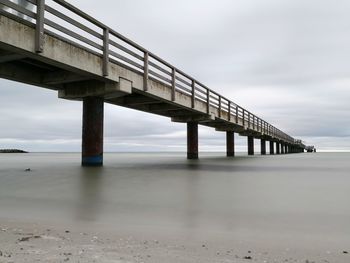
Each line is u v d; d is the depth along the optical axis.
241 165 20.89
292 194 8.44
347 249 4.08
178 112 25.53
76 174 13.15
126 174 13.30
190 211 6.34
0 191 8.61
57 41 10.60
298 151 106.88
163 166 19.30
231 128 34.94
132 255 3.70
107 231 4.85
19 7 9.26
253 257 3.73
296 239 4.52
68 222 5.40
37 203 7.04
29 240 4.25
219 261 3.56
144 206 6.79
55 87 15.16
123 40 14.42
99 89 14.49
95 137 15.59
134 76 15.15
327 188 9.64
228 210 6.43
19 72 13.20
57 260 3.46
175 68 19.14
